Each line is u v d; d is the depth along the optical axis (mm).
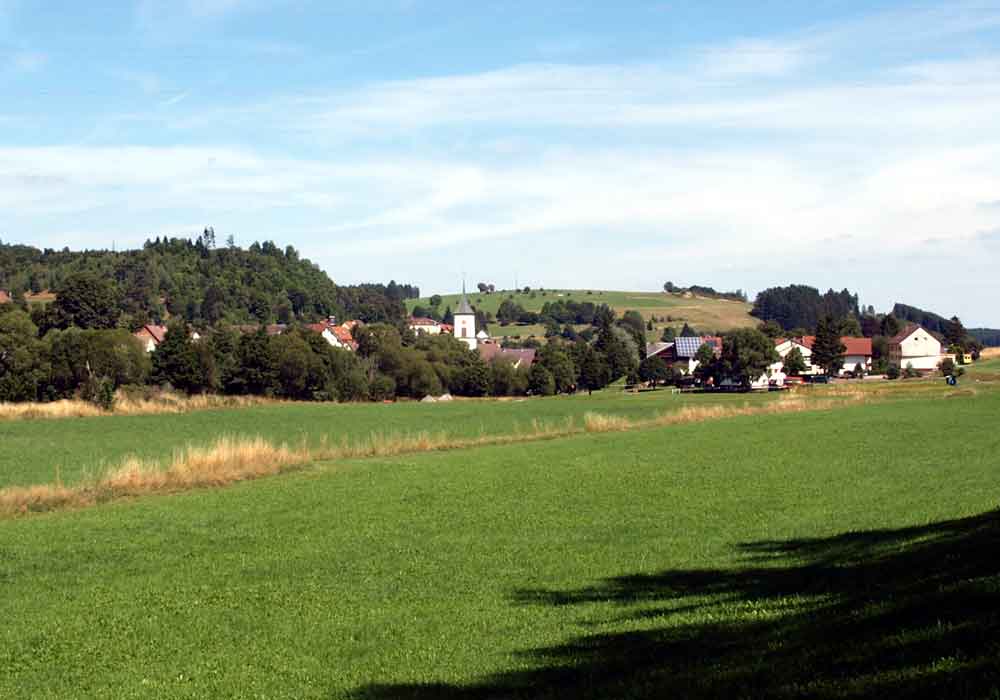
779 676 10906
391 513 29562
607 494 32344
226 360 112438
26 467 44656
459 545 24125
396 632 16203
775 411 72188
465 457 45844
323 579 20781
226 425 72312
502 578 20141
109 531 27188
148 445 55844
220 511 30500
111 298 146125
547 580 19719
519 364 157125
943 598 12711
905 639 11188
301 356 113000
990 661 9703
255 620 17453
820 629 12789
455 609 17578
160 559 23391
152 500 33125
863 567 17547
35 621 17734
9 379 88812
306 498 33000
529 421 79188
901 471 35375
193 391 107125
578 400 115625
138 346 98875
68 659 15406
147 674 14516
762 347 133125
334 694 13117
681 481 35000
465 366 138250
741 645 13000
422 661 14438
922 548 18250
